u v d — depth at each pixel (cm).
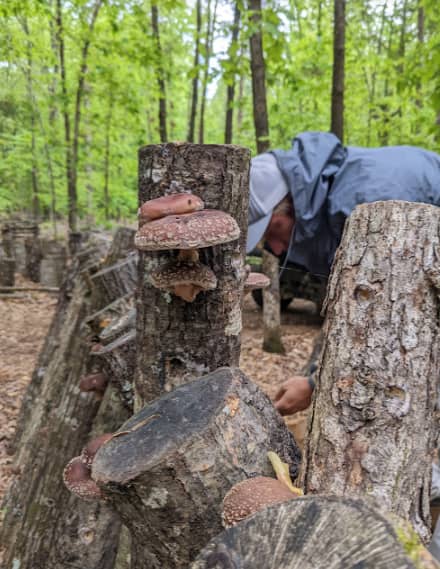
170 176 171
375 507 79
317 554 76
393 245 127
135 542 156
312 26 940
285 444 148
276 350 652
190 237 154
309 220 245
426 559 70
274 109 873
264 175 246
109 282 308
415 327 123
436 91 502
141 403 187
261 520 84
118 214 1736
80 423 272
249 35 500
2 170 1347
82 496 177
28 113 1073
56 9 958
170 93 1488
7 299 984
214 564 81
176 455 121
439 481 213
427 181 239
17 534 281
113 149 1323
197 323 174
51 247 1136
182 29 993
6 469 405
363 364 124
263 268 632
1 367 620
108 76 958
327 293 143
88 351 284
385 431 120
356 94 1001
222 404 133
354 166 242
